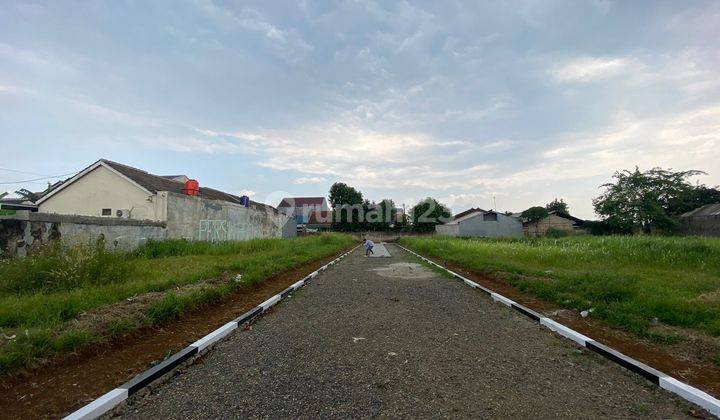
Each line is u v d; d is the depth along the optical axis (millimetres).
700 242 13188
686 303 5457
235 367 3887
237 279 8438
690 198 34125
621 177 32781
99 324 4566
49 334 4000
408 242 34406
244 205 24922
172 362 3795
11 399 3086
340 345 4562
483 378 3555
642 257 11367
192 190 18234
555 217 44969
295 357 4152
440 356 4160
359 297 7812
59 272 6566
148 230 14266
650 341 4559
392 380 3490
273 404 3020
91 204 16328
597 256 12102
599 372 3732
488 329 5324
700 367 3750
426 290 8711
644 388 3365
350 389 3293
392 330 5242
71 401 3074
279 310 6648
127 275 7656
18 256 9188
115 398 3045
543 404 3027
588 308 6062
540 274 9172
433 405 2988
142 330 4930
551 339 4844
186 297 6094
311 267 13727
